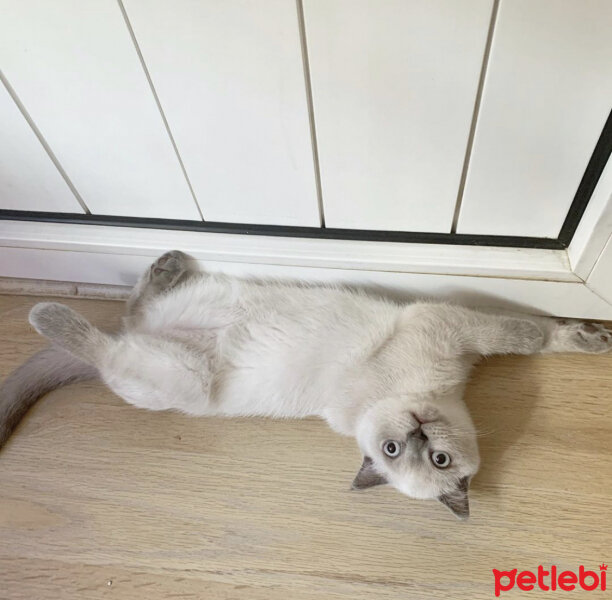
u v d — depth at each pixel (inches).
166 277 47.2
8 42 32.9
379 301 45.7
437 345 42.9
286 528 43.9
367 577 41.9
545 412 45.3
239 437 47.4
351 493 44.6
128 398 45.7
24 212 46.9
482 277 43.5
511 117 32.3
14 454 48.3
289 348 45.3
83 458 47.7
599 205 35.3
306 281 47.9
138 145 38.5
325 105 33.4
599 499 41.9
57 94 35.7
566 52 28.6
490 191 37.4
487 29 28.3
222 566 43.3
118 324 52.7
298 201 40.8
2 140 39.7
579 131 32.5
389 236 42.5
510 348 43.7
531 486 43.1
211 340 47.3
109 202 44.3
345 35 29.6
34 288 53.9
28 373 49.0
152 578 43.3
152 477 46.5
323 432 46.9
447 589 40.9
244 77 32.6
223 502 45.2
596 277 40.8
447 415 42.3
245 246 45.1
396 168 36.8
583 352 45.9
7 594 43.6
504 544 41.7
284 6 28.8
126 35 31.5
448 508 41.5
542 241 40.6
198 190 41.4
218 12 29.5
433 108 32.6
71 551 44.6
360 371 44.2
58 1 30.3
